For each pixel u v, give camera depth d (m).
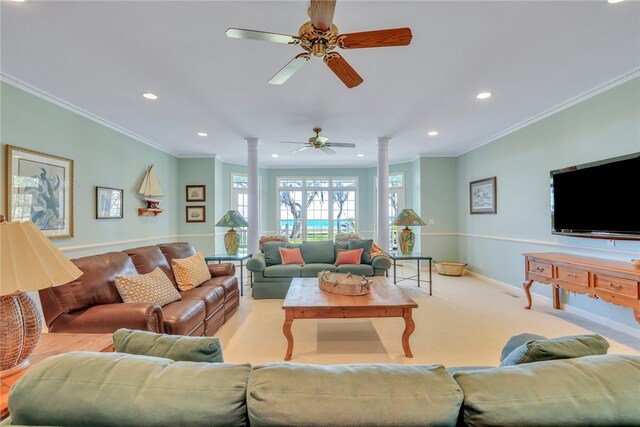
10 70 2.57
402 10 1.84
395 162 7.02
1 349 1.12
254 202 4.90
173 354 0.95
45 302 2.04
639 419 0.69
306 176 7.71
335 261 4.73
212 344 0.99
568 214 3.30
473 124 4.16
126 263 2.61
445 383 0.73
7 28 1.97
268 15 1.88
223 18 1.91
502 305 3.76
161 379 0.74
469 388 0.74
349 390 0.71
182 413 0.69
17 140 2.79
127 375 0.75
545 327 3.02
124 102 3.30
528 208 4.07
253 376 0.75
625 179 2.71
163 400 0.70
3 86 2.66
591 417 0.69
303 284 3.18
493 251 4.92
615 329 2.92
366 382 0.72
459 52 2.31
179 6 1.78
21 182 2.82
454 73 2.66
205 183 6.18
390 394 0.70
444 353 2.51
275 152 5.96
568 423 0.69
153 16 1.87
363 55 2.35
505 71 2.63
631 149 2.71
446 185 6.18
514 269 4.41
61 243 3.31
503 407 0.69
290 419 0.67
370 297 2.63
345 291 2.72
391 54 2.34
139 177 4.82
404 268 6.43
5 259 1.08
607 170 2.87
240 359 2.42
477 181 5.35
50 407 0.72
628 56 2.39
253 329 3.07
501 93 3.11
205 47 2.22
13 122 2.75
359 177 7.70
